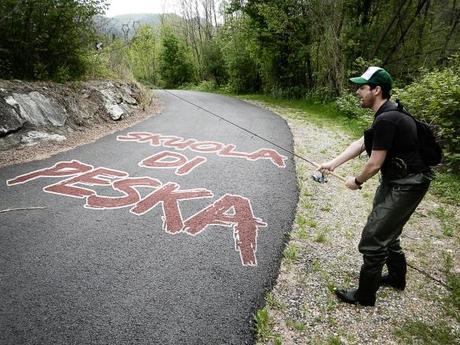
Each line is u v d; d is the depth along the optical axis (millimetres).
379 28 14656
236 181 5621
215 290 3127
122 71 12633
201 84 30750
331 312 2930
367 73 2699
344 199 5203
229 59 22531
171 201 4844
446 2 17250
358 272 3486
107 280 3209
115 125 9156
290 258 3650
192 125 9547
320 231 4234
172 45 34312
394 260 3119
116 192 5082
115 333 2627
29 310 2826
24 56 8031
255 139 8266
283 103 16109
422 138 2617
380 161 2580
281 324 2779
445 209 4887
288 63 17703
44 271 3309
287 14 15656
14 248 3660
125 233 4012
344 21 14352
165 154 6883
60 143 7234
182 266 3447
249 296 3072
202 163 6430
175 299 2996
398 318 2883
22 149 6605
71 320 2738
